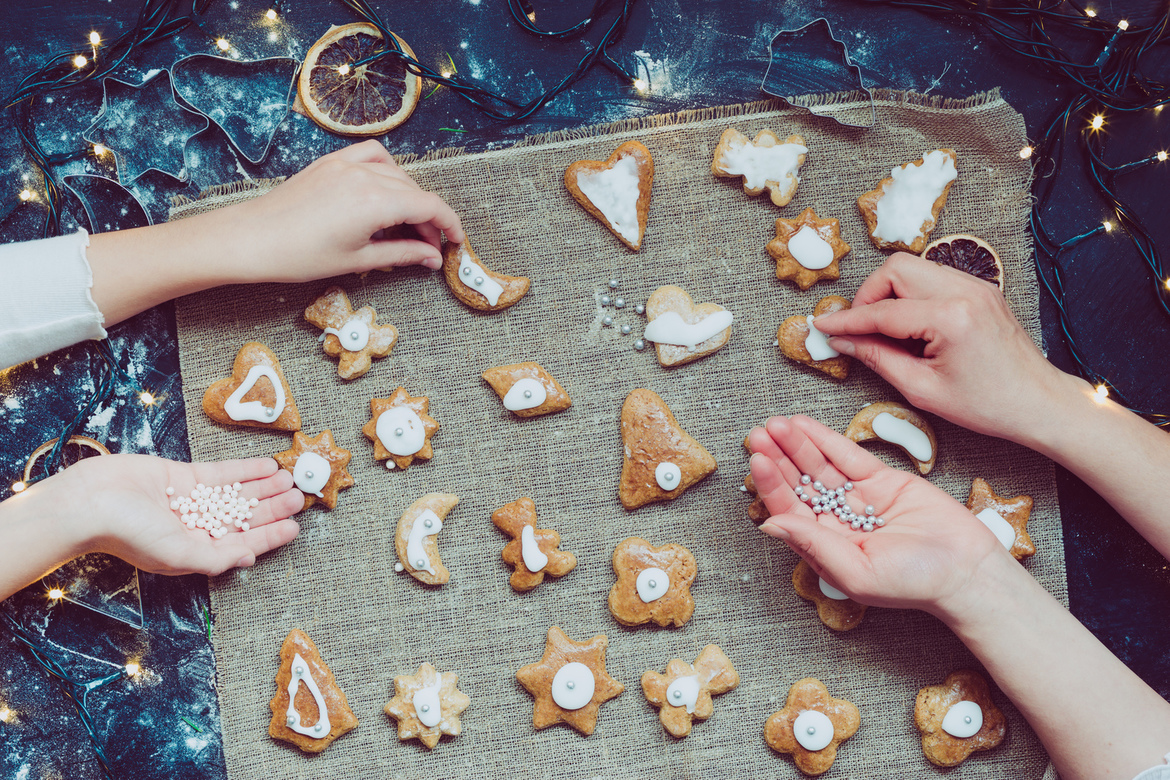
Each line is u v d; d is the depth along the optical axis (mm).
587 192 944
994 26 963
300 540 955
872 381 950
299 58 968
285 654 944
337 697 944
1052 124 959
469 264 944
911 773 944
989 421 912
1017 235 951
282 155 969
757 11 967
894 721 945
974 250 948
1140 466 905
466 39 970
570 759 948
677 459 938
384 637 953
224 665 952
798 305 955
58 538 900
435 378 956
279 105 969
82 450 966
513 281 949
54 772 964
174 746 965
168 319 969
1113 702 881
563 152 952
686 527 952
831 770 945
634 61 968
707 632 950
